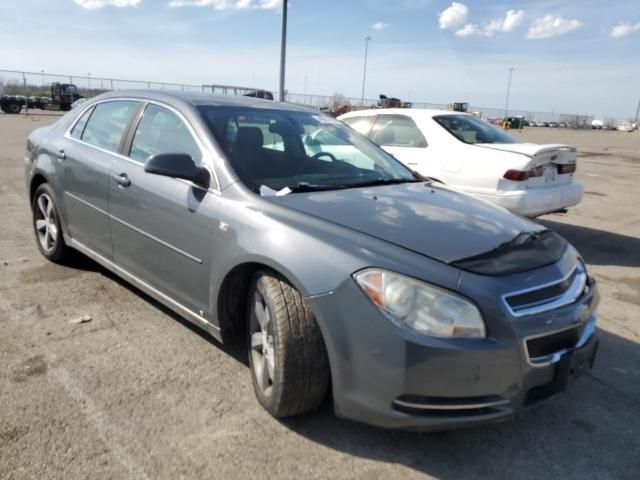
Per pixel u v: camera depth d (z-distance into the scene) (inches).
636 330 163.9
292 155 136.3
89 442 97.2
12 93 1630.2
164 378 119.4
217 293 113.8
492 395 89.3
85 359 125.4
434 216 112.5
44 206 186.2
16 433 98.3
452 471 96.8
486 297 88.4
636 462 102.0
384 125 287.0
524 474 97.2
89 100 178.1
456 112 288.4
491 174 233.1
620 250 263.0
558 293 96.6
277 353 98.7
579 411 118.0
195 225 118.5
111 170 145.9
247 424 105.3
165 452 96.0
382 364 88.7
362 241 97.0
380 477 94.0
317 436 103.3
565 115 3361.2
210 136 126.3
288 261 97.6
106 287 168.2
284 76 687.7
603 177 562.6
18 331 136.9
